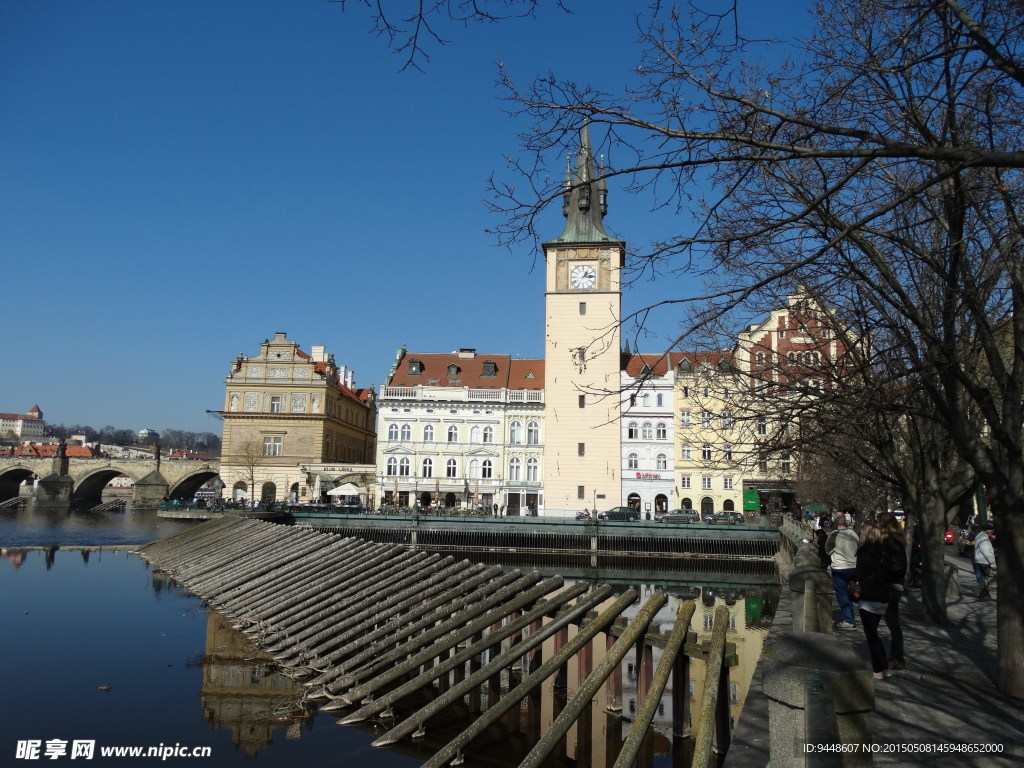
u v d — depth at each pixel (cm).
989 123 895
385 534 5725
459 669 1705
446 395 7038
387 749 1329
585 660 1522
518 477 6969
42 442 19438
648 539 5466
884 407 1160
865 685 523
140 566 3931
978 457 1049
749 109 797
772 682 549
